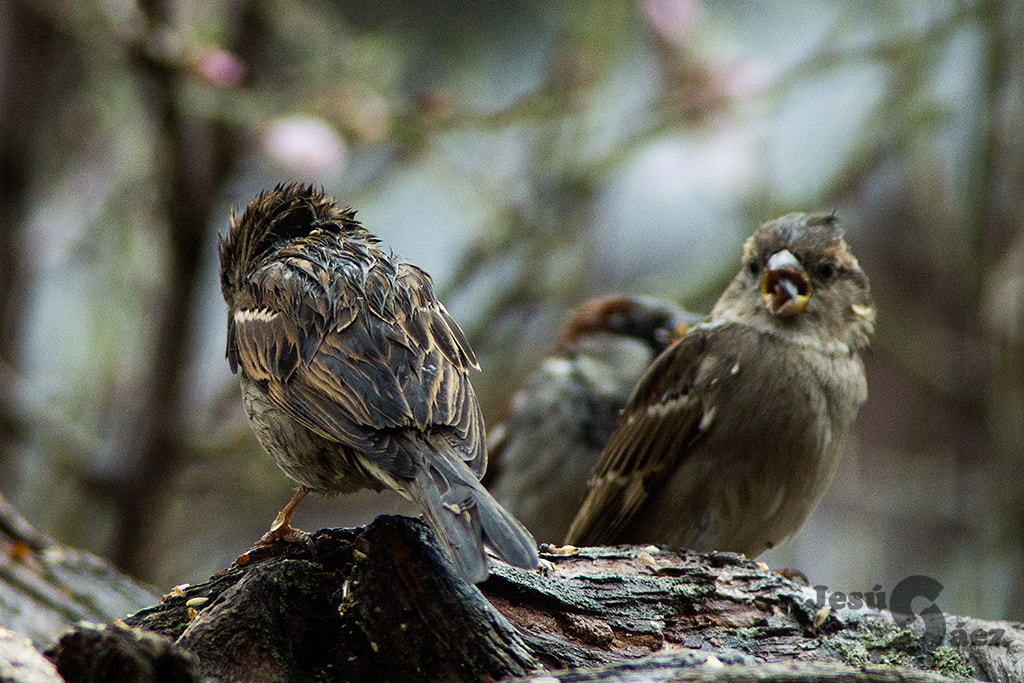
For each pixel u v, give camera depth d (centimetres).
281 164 1143
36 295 1367
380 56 1253
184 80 1121
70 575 731
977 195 1352
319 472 530
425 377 505
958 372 1439
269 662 478
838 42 1363
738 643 542
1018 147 1330
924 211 1426
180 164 1160
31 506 1309
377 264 554
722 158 1287
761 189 1318
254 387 541
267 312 545
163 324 1188
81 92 1336
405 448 476
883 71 1454
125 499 1178
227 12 1230
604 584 555
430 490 457
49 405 1224
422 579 484
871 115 1379
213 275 1317
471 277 1323
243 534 1412
